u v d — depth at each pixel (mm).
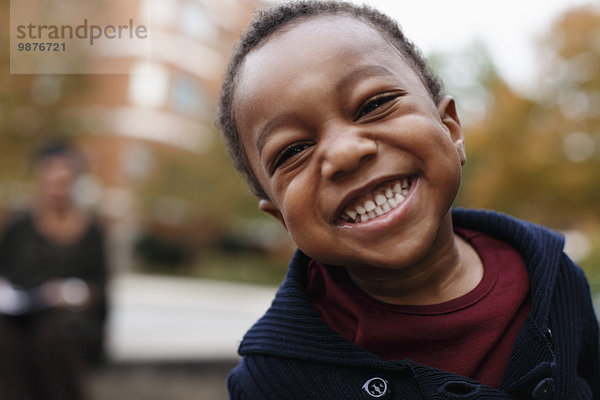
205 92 23859
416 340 1106
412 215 1024
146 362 4457
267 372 1178
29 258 3184
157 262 21672
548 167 14414
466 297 1144
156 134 22266
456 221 1404
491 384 1065
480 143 15266
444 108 1266
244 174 1370
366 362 1096
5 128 11477
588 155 14359
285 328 1204
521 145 14758
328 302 1258
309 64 1051
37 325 3111
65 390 3025
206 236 22688
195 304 10883
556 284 1231
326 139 1029
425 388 1038
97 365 3389
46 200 3258
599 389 1326
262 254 24156
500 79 16031
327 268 1288
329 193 1038
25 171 12258
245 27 1278
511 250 1274
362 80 1039
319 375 1135
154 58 22141
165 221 22266
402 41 1232
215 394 4105
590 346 1289
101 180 21750
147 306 9969
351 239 1039
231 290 15602
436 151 1041
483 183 15422
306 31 1096
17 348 3035
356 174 1022
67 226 3293
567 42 14438
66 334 3029
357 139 1012
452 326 1099
